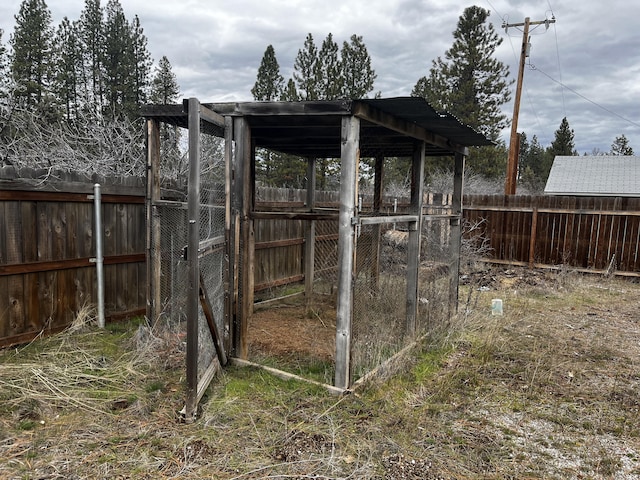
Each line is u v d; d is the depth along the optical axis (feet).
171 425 9.04
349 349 10.75
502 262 32.14
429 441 8.95
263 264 21.63
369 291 17.24
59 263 13.69
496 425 9.84
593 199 29.19
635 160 53.88
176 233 14.71
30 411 9.28
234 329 12.13
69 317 14.19
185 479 7.36
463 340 15.56
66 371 11.04
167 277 14.48
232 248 11.76
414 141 13.85
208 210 10.25
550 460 8.48
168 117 13.12
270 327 16.10
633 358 14.46
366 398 10.62
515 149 44.65
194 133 8.60
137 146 25.66
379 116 10.74
